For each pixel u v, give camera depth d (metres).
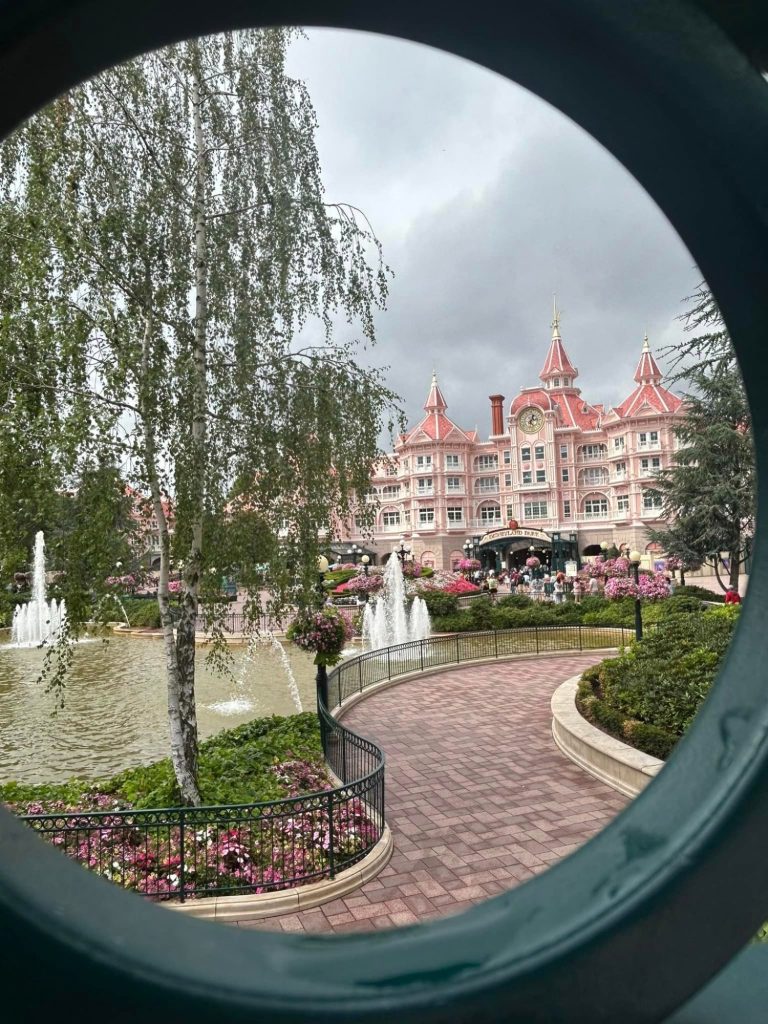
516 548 71.44
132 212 7.48
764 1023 0.83
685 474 27.05
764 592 0.77
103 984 0.53
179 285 7.59
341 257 9.18
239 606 29.33
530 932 0.63
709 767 0.71
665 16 0.67
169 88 8.36
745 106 0.70
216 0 0.65
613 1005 0.61
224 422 7.93
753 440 0.82
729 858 0.63
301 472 8.51
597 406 83.31
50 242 6.82
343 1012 0.55
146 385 6.95
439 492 76.94
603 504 72.38
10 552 6.96
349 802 7.84
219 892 6.11
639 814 0.73
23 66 0.63
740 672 0.76
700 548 27.52
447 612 28.72
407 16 0.72
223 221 8.36
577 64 0.73
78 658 22.97
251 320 8.05
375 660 18.16
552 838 7.36
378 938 0.65
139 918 0.62
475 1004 0.57
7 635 27.67
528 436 75.00
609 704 10.55
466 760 10.23
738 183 0.72
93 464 6.92
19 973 0.53
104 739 12.80
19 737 12.96
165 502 8.41
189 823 6.15
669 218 0.82
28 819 6.23
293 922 5.83
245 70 8.50
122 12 0.62
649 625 19.27
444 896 6.23
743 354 0.81
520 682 16.27
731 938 0.63
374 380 9.33
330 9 0.70
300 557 8.46
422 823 7.89
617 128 0.78
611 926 0.61
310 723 11.57
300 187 8.87
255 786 8.60
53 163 6.95
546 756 10.29
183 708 7.95
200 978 0.56
